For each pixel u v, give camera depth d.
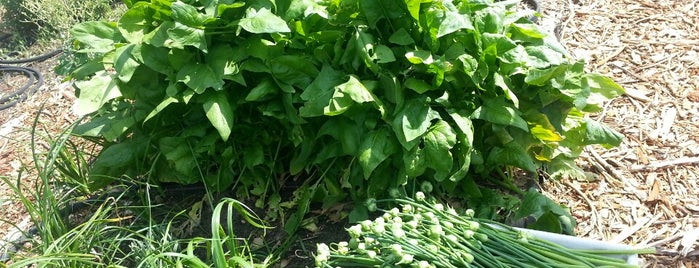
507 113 2.47
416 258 2.12
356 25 2.53
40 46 5.25
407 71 2.53
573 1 4.41
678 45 3.80
